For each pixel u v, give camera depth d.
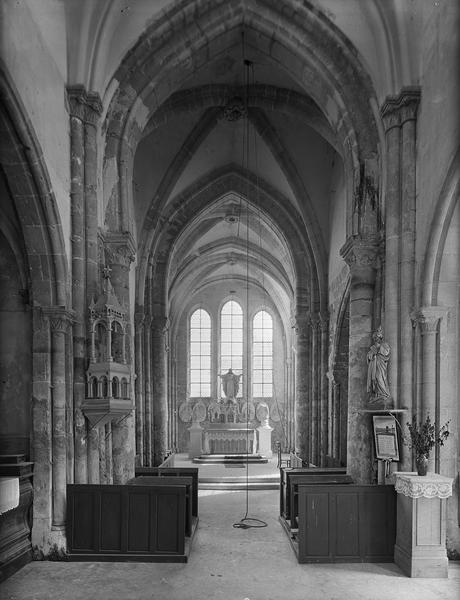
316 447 20.98
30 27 8.98
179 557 9.87
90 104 11.30
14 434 10.23
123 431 12.13
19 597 8.13
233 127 19.42
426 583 8.82
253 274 34.06
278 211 21.72
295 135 19.20
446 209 9.91
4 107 8.11
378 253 12.15
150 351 21.39
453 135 9.18
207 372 35.12
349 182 12.88
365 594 8.38
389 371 11.13
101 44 11.46
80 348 10.62
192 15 12.41
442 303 10.49
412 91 11.20
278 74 16.20
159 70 12.73
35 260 10.05
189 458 28.09
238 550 10.77
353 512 10.00
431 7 10.44
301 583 8.84
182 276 29.89
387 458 10.75
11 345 10.38
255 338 35.44
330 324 20.33
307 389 21.72
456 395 10.36
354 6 12.18
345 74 12.52
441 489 9.09
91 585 8.66
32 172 9.20
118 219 12.50
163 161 19.59
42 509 9.88
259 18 12.62
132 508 9.98
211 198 21.78
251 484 19.44
